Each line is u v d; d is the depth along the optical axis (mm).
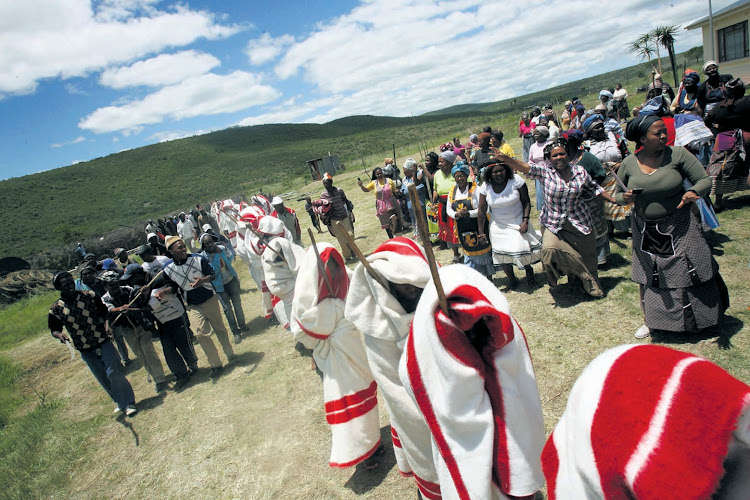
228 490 4227
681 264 3869
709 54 22922
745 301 4484
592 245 5215
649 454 1043
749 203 6781
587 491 1201
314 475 4070
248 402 5656
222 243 11000
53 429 6480
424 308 2145
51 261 28125
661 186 3762
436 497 2811
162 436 5508
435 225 9156
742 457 1032
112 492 4734
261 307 9492
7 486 5316
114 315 6562
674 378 1091
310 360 6316
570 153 5535
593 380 1236
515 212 5789
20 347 12555
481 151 9430
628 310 4965
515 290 6266
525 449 2082
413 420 2715
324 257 3805
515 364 2092
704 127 5863
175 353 6621
